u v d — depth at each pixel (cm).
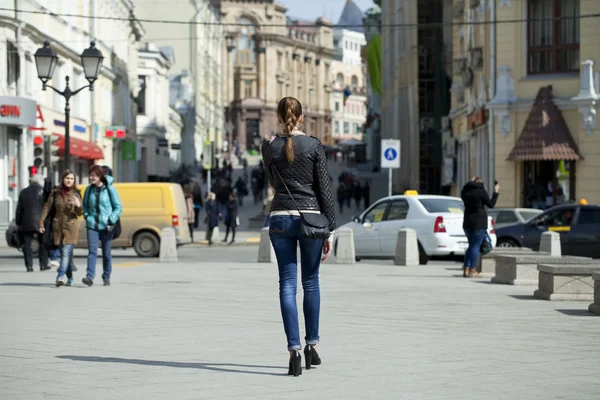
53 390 1335
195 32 19000
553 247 4250
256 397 1284
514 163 6506
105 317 2195
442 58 10550
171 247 4625
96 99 9575
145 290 2917
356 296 2750
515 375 1451
